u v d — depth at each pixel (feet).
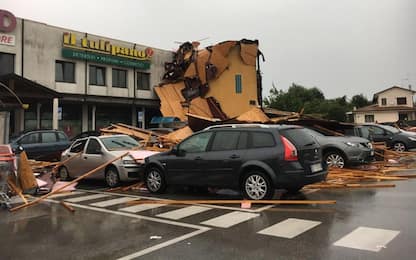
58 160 51.90
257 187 28.30
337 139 44.37
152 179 34.12
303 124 58.08
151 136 61.36
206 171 30.58
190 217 24.49
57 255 17.90
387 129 68.64
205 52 126.62
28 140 57.72
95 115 112.27
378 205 26.35
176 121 112.88
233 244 18.69
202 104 122.01
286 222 22.43
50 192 34.94
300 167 27.25
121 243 19.42
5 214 26.78
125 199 31.65
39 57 96.12
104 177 39.14
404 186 34.06
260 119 66.64
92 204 29.86
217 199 30.48
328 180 37.55
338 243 18.22
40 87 77.00
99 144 40.63
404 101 226.38
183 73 126.82
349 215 23.65
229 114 126.21
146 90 123.03
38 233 21.75
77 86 103.86
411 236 18.99
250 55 131.95
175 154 32.76
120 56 113.91
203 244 18.83
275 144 28.02
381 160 52.60
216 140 30.89
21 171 31.78
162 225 22.71
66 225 23.44
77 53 103.14
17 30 92.32
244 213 25.11
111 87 112.27
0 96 70.18
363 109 226.38
